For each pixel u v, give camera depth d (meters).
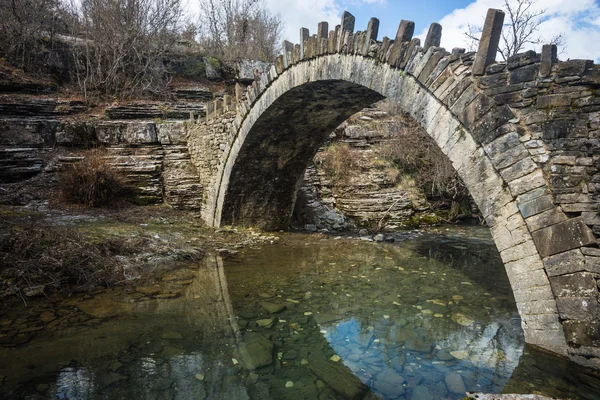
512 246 3.75
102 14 15.66
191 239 8.51
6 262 5.41
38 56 14.99
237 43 21.38
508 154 3.71
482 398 2.84
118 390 3.17
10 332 4.10
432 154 13.06
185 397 3.11
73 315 4.61
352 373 3.55
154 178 11.18
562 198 3.41
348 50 5.62
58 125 11.65
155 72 16.50
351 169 13.12
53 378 3.29
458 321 4.74
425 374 3.53
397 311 5.07
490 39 3.86
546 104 3.49
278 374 3.51
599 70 3.20
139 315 4.69
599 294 3.25
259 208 10.41
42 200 9.59
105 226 8.27
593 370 3.29
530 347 3.70
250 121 8.26
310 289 5.89
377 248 8.93
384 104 17.00
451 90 4.18
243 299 5.38
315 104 7.49
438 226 12.00
